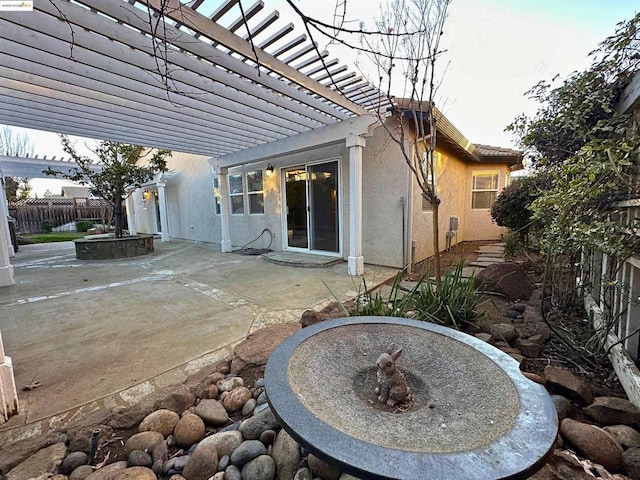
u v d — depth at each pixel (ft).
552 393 5.93
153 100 14.48
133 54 10.49
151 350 8.63
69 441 5.30
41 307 12.61
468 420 4.00
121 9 8.10
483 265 18.61
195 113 16.05
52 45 9.70
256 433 5.41
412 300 9.68
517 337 8.28
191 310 12.07
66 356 8.29
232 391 6.61
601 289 8.25
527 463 2.93
